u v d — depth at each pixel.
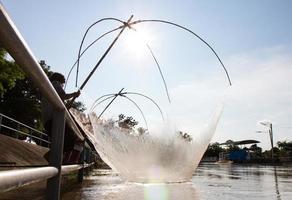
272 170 18.41
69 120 3.42
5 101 29.08
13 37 1.01
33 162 12.78
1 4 0.88
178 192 5.82
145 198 4.87
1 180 0.93
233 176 11.65
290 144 69.62
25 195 4.83
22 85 30.20
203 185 7.43
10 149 11.38
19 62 1.18
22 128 29.27
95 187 6.57
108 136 8.40
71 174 10.66
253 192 5.96
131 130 8.76
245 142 57.84
